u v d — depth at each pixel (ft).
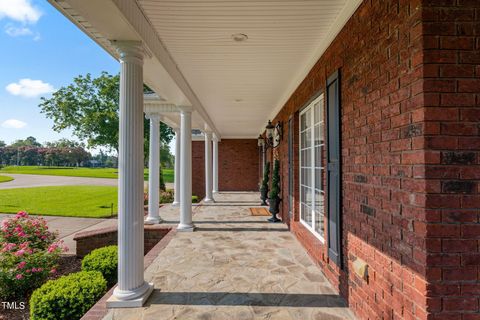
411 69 5.74
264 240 17.26
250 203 33.88
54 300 10.11
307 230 16.01
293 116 18.06
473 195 5.29
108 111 65.67
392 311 6.45
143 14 9.25
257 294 10.07
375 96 7.27
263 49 11.98
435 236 5.27
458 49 5.41
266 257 14.07
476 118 5.34
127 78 9.61
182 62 13.55
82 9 7.49
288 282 11.07
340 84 9.76
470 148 5.32
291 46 11.68
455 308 5.23
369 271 7.58
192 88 18.37
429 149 5.32
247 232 19.31
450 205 5.28
